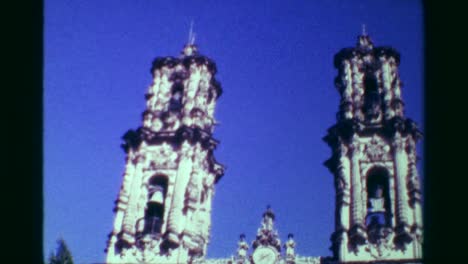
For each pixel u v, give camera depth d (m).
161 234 52.03
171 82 63.56
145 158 56.81
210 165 59.06
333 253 49.16
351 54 61.66
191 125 58.19
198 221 53.34
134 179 55.44
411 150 53.44
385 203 51.44
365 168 53.16
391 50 61.56
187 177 55.09
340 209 50.66
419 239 47.91
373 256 47.59
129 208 53.41
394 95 58.00
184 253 50.66
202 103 60.88
